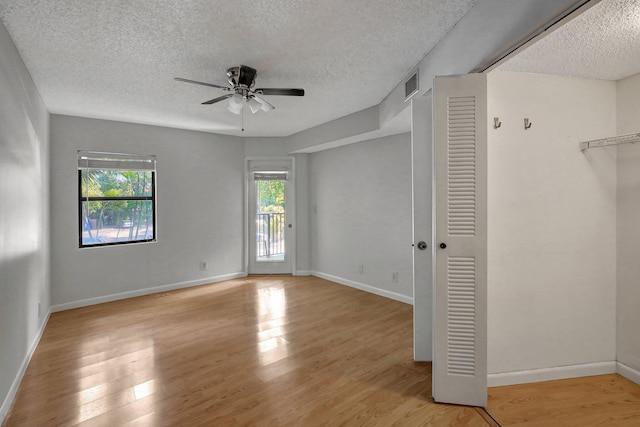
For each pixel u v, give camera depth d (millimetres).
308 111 4191
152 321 3594
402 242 4293
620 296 2484
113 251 4375
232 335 3211
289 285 5102
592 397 2209
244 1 1881
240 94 2848
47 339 3119
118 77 2943
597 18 1688
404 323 3533
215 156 5316
